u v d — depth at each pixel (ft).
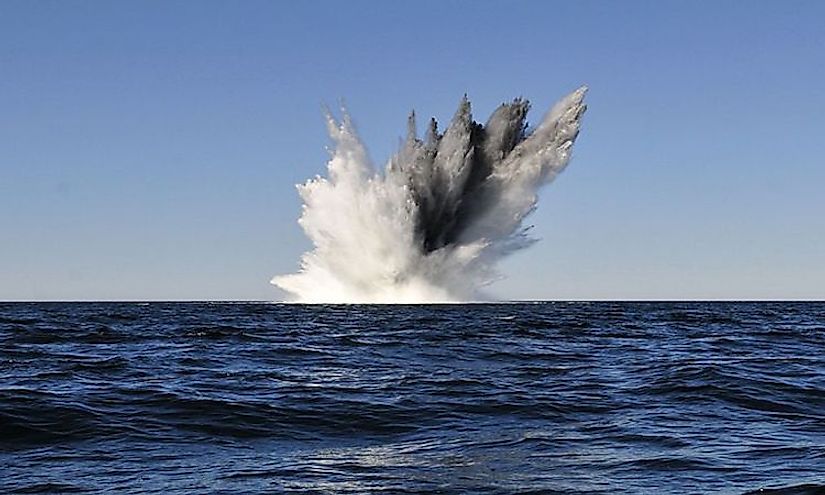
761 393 67.77
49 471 41.39
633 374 82.48
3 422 52.26
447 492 37.47
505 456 45.06
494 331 159.84
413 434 52.13
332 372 84.74
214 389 69.51
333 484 38.86
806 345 127.44
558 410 60.64
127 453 45.73
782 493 36.86
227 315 253.65
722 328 180.55
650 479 39.65
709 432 51.75
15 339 135.33
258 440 49.98
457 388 71.46
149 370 84.79
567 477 40.16
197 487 38.22
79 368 86.07
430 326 178.60
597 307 369.50
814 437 49.96
